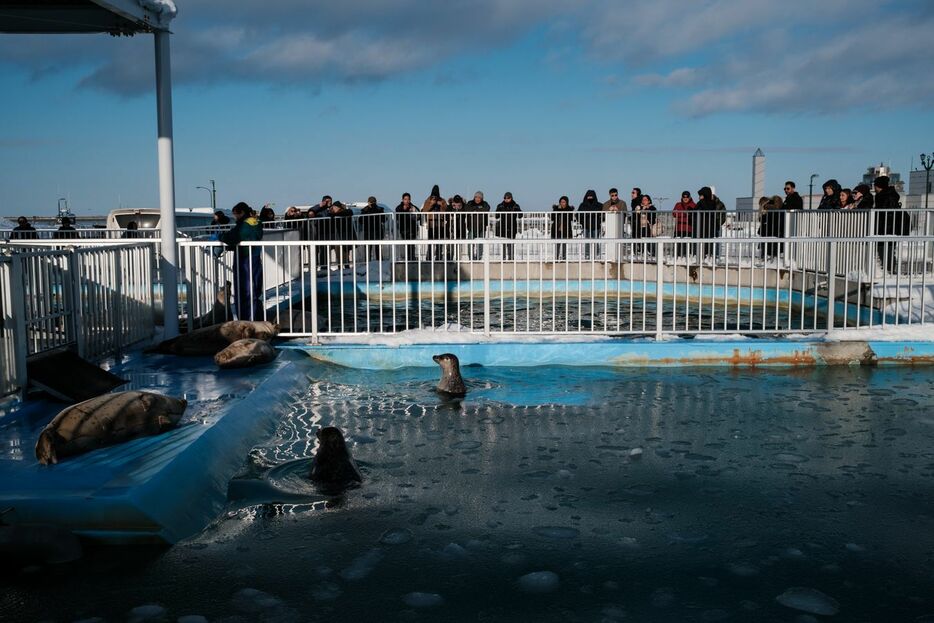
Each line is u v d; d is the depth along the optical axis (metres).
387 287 17.33
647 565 4.71
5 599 4.27
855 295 13.39
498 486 6.01
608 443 7.07
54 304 7.96
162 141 9.94
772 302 15.96
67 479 5.17
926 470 6.35
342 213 19.91
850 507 5.61
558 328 13.71
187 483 5.42
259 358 9.08
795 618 4.11
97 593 4.34
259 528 5.20
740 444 7.04
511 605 4.23
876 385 9.15
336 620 4.08
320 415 7.97
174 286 10.27
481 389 9.03
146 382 8.12
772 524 5.31
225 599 4.27
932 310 12.59
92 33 9.66
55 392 7.14
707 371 9.93
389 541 5.01
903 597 4.32
